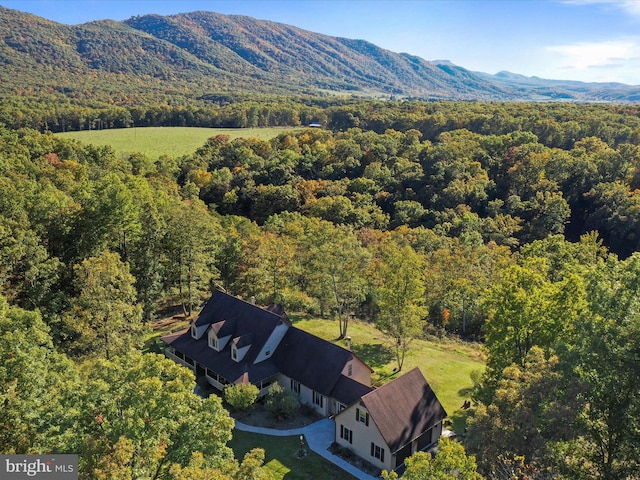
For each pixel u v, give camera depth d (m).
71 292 44.78
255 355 38.72
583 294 31.06
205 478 15.70
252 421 35.28
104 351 34.50
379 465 30.36
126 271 39.50
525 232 89.00
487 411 22.95
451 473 17.12
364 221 92.00
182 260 51.84
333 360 36.91
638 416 18.62
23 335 21.95
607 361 19.70
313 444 32.84
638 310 21.88
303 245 59.44
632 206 82.31
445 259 62.75
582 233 91.31
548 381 21.94
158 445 18.77
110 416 19.16
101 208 46.12
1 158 65.50
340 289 49.72
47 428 19.34
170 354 44.25
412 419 31.47
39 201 45.97
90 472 17.09
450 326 59.56
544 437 20.23
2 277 37.66
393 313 42.69
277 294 55.16
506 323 33.09
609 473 19.20
